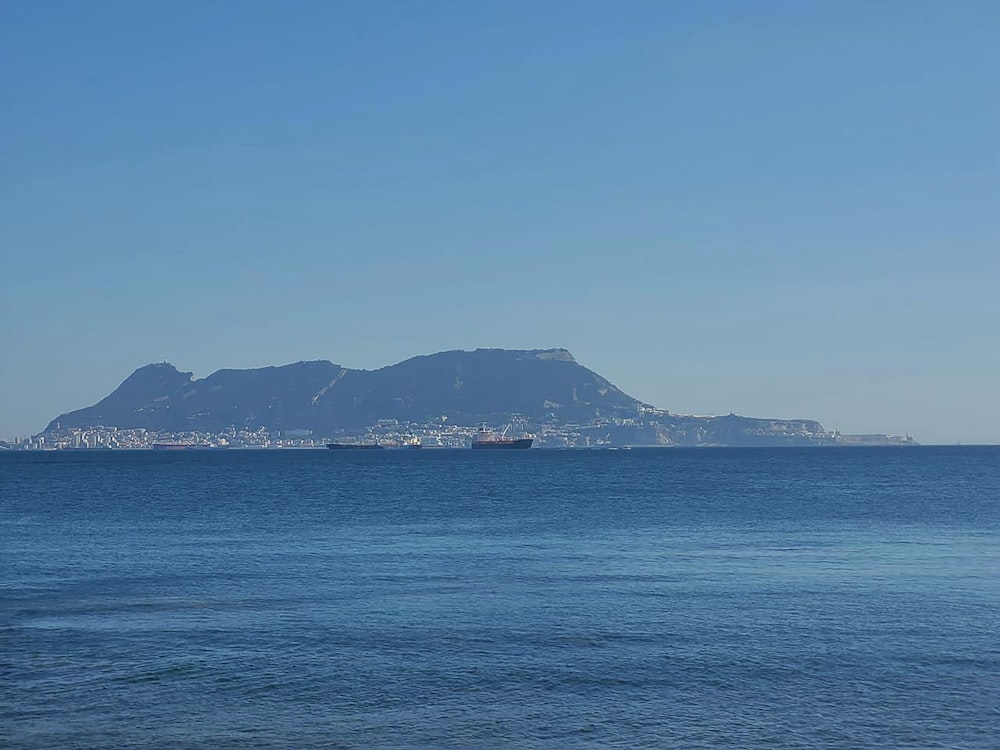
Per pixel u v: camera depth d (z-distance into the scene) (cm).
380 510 7900
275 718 2059
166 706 2142
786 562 4431
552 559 4562
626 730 1980
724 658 2539
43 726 2006
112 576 4044
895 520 6775
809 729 1978
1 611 3222
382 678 2359
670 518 6994
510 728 1994
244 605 3322
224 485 12288
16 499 9431
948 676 2359
